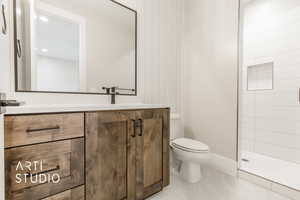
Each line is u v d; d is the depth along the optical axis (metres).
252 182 1.66
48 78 1.23
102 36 1.53
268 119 2.38
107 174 1.04
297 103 2.11
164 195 1.42
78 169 0.90
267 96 2.40
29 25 1.15
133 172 1.19
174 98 2.26
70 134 0.88
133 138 1.20
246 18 2.65
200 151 1.55
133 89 1.78
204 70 2.15
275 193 1.46
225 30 1.92
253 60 2.58
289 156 2.15
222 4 1.95
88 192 0.94
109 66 1.58
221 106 1.96
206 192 1.47
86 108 0.94
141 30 1.86
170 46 2.19
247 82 2.66
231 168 1.84
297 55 2.12
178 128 2.32
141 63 1.87
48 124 0.80
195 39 2.26
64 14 1.31
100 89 1.52
